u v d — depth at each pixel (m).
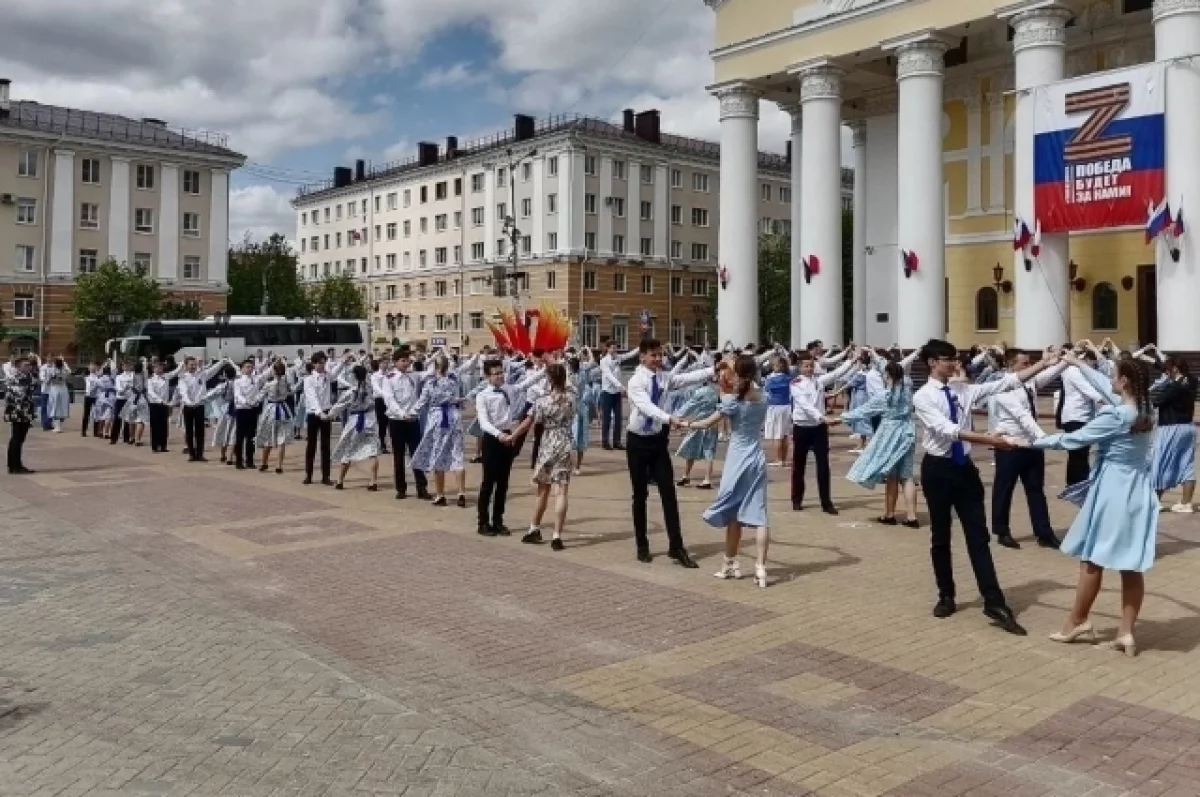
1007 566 9.09
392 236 77.94
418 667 6.24
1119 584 8.36
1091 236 31.00
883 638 6.86
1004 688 5.85
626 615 7.45
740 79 34.53
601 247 63.41
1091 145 25.00
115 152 59.44
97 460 19.27
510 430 10.82
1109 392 6.57
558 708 5.52
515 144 65.19
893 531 10.86
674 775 4.64
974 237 34.19
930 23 28.94
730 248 35.06
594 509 12.42
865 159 38.16
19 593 8.05
